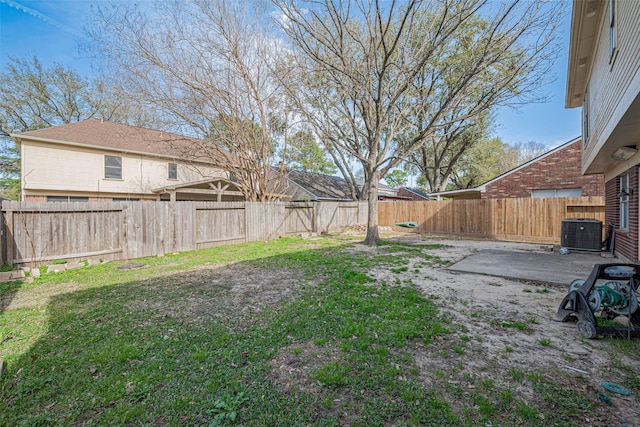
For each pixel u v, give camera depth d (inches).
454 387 82.4
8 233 228.1
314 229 556.4
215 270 238.2
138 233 299.6
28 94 732.7
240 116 452.1
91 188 529.7
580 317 118.6
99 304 155.9
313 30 348.2
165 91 411.2
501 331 118.8
